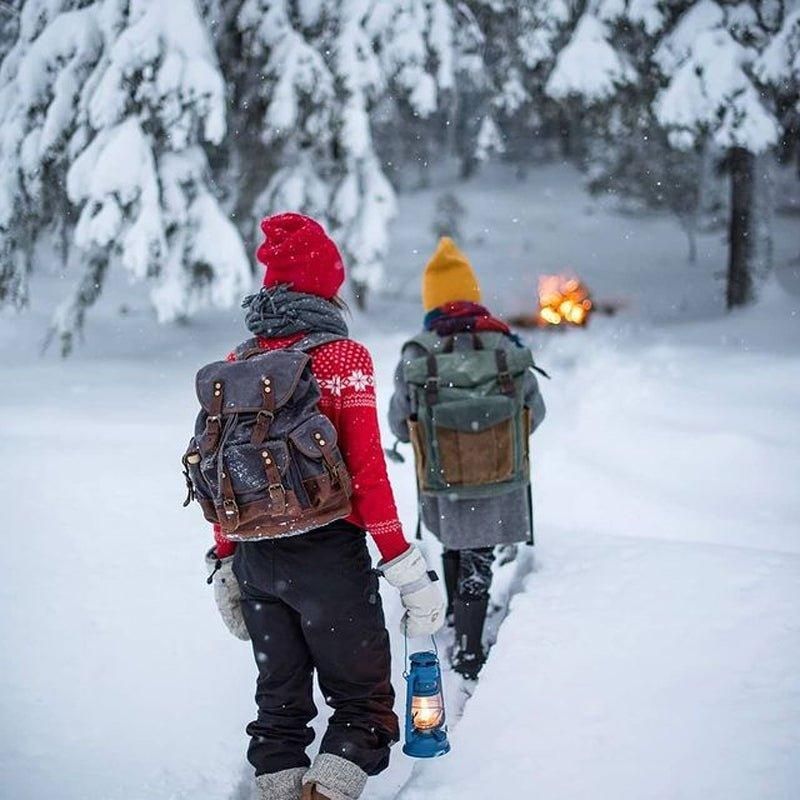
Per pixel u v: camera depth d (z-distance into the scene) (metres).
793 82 12.62
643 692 3.74
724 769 3.22
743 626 4.18
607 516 6.27
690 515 6.22
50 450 7.32
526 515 4.64
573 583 4.75
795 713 3.51
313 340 3.18
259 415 2.95
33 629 4.43
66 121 11.12
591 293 16.89
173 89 10.65
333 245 3.38
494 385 4.50
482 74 14.17
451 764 3.44
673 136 13.18
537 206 28.08
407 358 4.68
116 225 10.72
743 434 7.60
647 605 4.44
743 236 14.63
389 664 3.23
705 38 12.77
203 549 5.42
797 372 10.15
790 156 19.14
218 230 11.26
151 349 12.80
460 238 23.80
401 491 6.80
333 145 13.44
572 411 8.79
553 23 13.52
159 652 4.28
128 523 5.78
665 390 9.42
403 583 3.06
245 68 12.80
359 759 3.06
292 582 3.04
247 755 3.22
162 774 3.40
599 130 15.05
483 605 4.57
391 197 13.99
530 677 3.92
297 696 3.20
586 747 3.43
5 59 11.91
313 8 12.61
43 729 3.67
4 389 9.93
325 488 2.94
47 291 16.39
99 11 11.19
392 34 12.81
